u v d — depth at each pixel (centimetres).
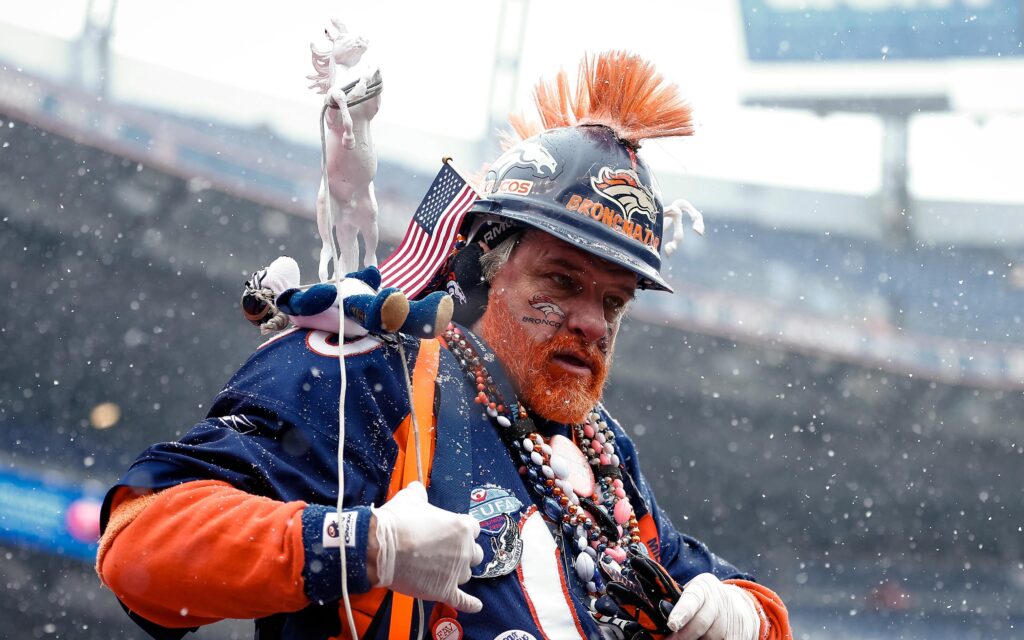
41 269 4041
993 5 6456
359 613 358
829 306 5656
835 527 5569
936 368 5347
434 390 395
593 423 471
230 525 330
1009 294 5769
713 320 5084
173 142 4012
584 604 396
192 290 4250
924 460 5444
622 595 393
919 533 5541
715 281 5594
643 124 457
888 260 5819
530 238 436
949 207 5975
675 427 5331
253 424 364
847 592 5456
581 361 434
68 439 4175
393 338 382
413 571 329
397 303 354
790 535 5578
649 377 5178
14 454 4016
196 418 4375
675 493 5538
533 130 493
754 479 5494
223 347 4356
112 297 4162
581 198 432
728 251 5678
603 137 450
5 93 3709
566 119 472
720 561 496
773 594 471
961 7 6488
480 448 400
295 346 384
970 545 5541
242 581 325
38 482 3647
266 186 4178
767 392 5262
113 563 336
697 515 5584
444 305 360
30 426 4128
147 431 4331
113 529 341
